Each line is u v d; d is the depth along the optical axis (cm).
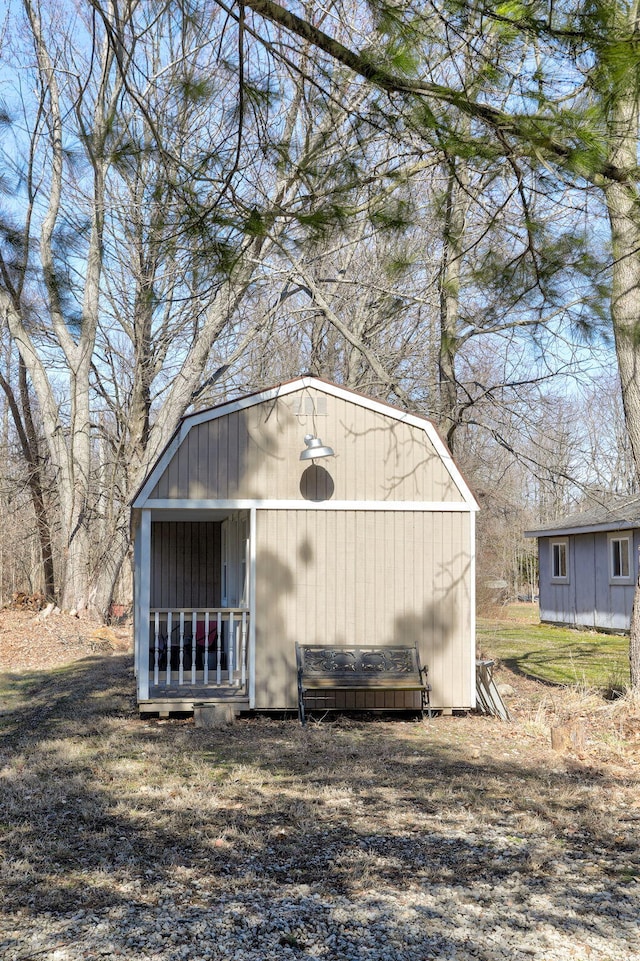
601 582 2308
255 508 1102
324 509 1113
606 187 623
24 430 2819
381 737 966
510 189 704
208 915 452
